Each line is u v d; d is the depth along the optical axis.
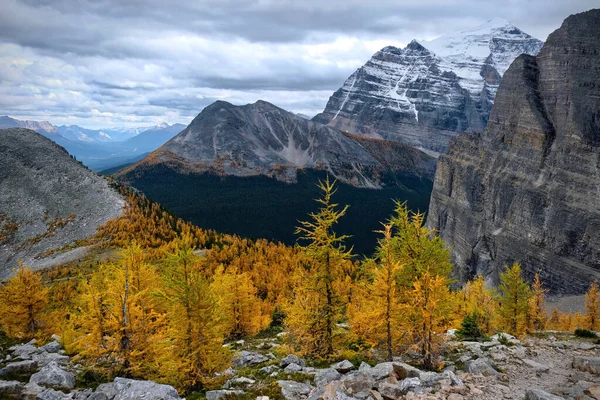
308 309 27.42
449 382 18.52
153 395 18.30
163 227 127.88
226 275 43.75
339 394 16.56
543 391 16.64
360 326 27.39
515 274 40.16
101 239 123.81
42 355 27.25
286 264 95.62
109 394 18.81
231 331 43.38
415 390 17.84
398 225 31.47
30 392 19.05
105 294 25.19
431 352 24.38
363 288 28.80
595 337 32.19
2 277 120.94
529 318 45.84
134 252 30.97
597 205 122.31
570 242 126.50
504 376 20.14
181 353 22.86
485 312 39.72
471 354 25.31
